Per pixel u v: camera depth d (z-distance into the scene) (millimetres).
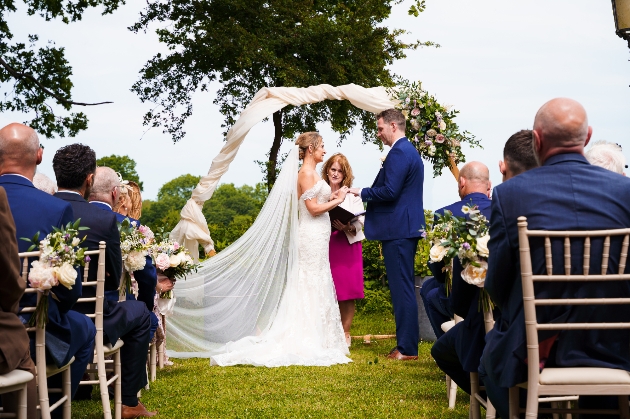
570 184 2859
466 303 3715
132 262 4711
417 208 7109
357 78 18188
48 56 15102
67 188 4152
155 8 18812
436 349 4020
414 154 7121
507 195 2912
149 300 5242
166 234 6125
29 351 3090
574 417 3561
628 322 2803
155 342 5953
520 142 3572
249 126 9039
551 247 2807
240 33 17125
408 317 7047
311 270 7352
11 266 2850
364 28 18141
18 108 15203
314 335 7145
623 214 2822
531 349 2732
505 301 3000
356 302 11422
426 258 8453
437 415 4500
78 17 15156
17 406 2885
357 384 5629
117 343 4203
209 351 7402
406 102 7797
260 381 5809
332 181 8125
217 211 32969
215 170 9320
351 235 8039
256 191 33562
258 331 7289
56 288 3318
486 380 3154
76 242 3199
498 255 2891
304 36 17516
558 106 2945
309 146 7570
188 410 4699
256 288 7395
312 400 5012
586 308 2791
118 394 4219
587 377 2729
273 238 7461
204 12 18391
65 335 3402
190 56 18547
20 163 3518
